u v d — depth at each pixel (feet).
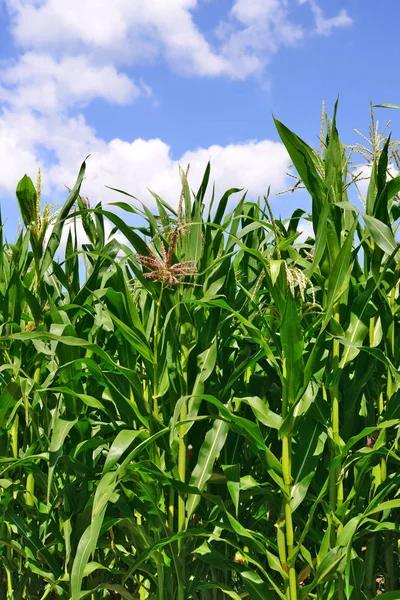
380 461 7.95
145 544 7.77
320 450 7.47
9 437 10.20
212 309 8.23
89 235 10.87
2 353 9.76
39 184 8.80
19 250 10.87
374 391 8.79
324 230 7.03
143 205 8.50
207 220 8.95
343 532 7.14
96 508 6.59
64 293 11.49
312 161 7.43
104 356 7.40
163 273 7.43
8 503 8.92
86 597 8.82
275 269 7.00
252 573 7.40
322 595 7.54
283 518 7.35
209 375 7.85
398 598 6.98
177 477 7.72
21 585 9.32
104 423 8.50
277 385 8.71
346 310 7.96
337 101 7.43
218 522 7.48
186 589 7.87
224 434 7.75
